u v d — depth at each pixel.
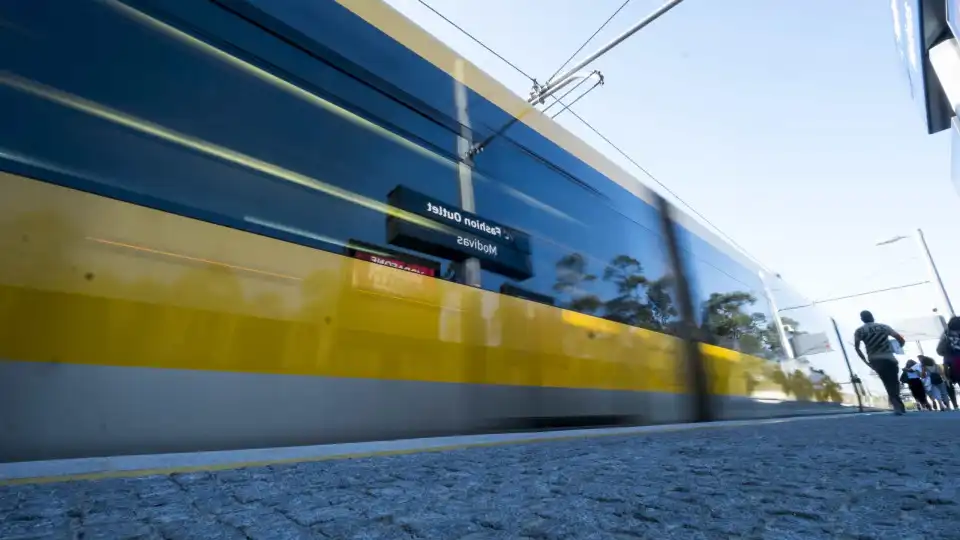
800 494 1.63
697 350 6.55
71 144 2.60
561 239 5.12
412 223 3.89
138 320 2.62
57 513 1.33
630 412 5.27
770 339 8.54
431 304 3.86
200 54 3.13
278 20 3.53
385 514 1.42
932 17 7.14
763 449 2.74
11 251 2.35
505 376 4.22
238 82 3.25
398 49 4.24
